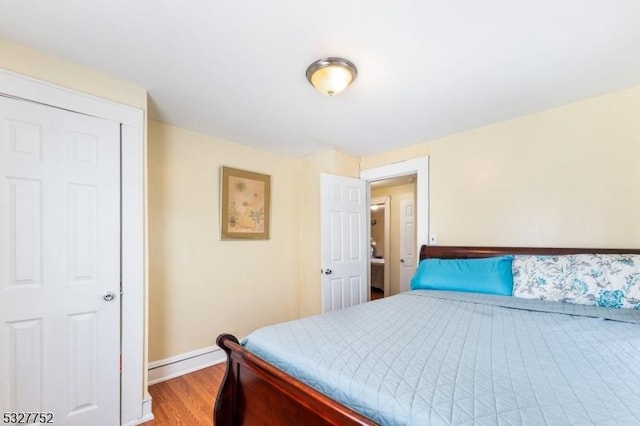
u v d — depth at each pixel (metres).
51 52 1.59
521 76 1.82
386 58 1.63
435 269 2.47
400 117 2.43
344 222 3.28
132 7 1.27
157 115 2.41
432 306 1.88
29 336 1.53
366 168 3.60
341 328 1.44
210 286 2.83
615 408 0.75
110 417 1.74
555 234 2.22
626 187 1.96
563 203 2.20
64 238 1.64
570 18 1.32
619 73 1.78
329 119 2.49
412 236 5.09
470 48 1.54
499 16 1.31
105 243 1.76
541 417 0.72
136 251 1.88
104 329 1.74
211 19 1.34
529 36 1.45
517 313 1.69
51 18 1.33
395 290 5.32
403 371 0.97
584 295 1.77
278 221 3.47
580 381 0.89
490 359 1.06
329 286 3.07
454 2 1.24
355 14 1.31
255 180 3.24
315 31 1.42
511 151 2.46
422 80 1.86
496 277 2.15
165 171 2.57
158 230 2.50
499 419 0.71
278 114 2.39
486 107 2.25
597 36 1.44
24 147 1.54
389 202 5.46
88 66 1.72
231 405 1.34
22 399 1.50
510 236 2.44
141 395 1.86
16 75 1.52
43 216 1.58
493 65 1.70
